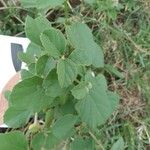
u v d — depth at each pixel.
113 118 0.38
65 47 0.26
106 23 0.40
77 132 0.33
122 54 0.40
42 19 0.27
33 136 0.31
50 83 0.26
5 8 0.40
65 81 0.25
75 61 0.26
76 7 0.41
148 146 0.37
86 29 0.29
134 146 0.37
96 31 0.40
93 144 0.31
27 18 0.27
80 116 0.28
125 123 0.38
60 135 0.29
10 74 0.37
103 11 0.40
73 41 0.28
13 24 0.41
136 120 0.38
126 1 0.41
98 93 0.27
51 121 0.31
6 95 0.32
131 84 0.39
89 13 0.41
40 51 0.30
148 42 0.40
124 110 0.38
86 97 0.27
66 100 0.29
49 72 0.25
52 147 0.29
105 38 0.40
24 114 0.28
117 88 0.39
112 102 0.29
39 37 0.27
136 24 0.41
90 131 0.33
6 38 0.38
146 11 0.41
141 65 0.39
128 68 0.39
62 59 0.25
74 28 0.29
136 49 0.40
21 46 0.38
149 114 0.38
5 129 0.37
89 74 0.27
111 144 0.37
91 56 0.29
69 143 0.32
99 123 0.27
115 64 0.40
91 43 0.29
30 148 0.29
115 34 0.40
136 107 0.39
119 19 0.41
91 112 0.27
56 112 0.30
